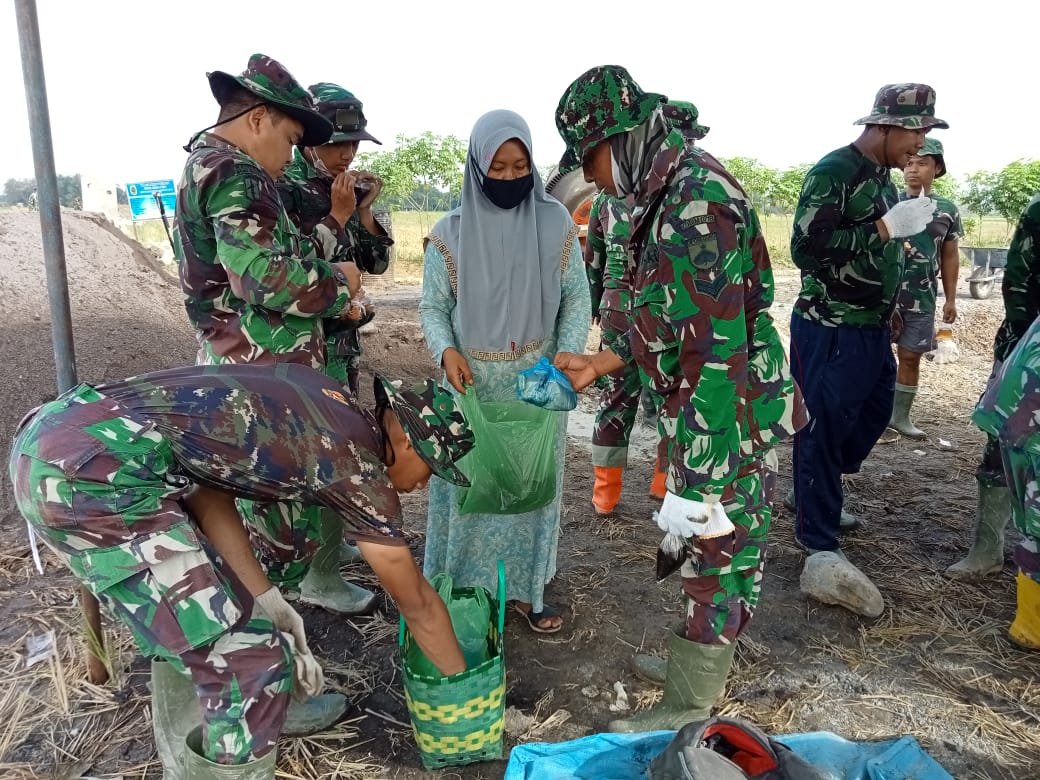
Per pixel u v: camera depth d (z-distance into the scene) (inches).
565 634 117.2
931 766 85.0
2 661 104.3
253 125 88.6
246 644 70.1
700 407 76.5
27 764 86.8
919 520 158.6
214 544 80.9
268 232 84.3
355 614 120.0
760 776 76.3
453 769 88.7
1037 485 94.1
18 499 66.9
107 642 102.5
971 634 116.6
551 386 94.7
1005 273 124.8
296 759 89.8
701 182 74.0
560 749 86.8
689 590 89.5
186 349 218.5
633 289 82.2
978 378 279.1
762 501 87.0
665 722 92.4
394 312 376.2
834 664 109.4
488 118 98.3
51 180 91.7
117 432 66.1
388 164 702.5
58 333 94.9
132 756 88.7
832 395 126.5
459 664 81.5
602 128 76.7
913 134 121.0
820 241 121.3
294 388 72.8
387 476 73.6
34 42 87.7
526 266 103.3
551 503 111.0
